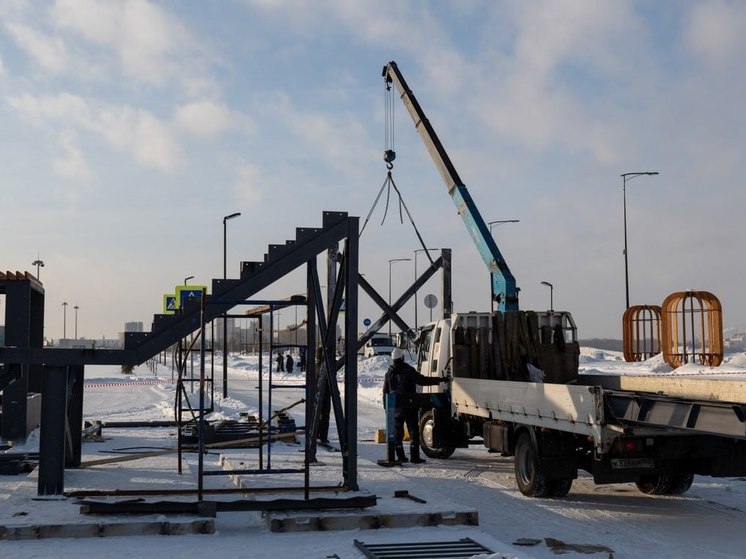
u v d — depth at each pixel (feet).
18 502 29.73
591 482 39.81
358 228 33.40
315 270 33.14
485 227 51.57
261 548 24.67
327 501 28.27
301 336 165.17
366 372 164.96
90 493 30.19
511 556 22.49
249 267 32.60
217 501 27.91
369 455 51.06
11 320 53.93
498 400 38.27
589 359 175.32
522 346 45.52
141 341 31.91
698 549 25.79
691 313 115.55
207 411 28.86
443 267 60.44
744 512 32.07
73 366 34.71
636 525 29.53
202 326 28.96
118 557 23.41
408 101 60.59
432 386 49.16
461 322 45.50
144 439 58.54
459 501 34.50
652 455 30.99
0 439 53.31
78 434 40.52
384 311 59.47
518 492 36.81
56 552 23.99
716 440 31.22
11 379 32.27
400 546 24.58
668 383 36.11
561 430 32.32
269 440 32.55
